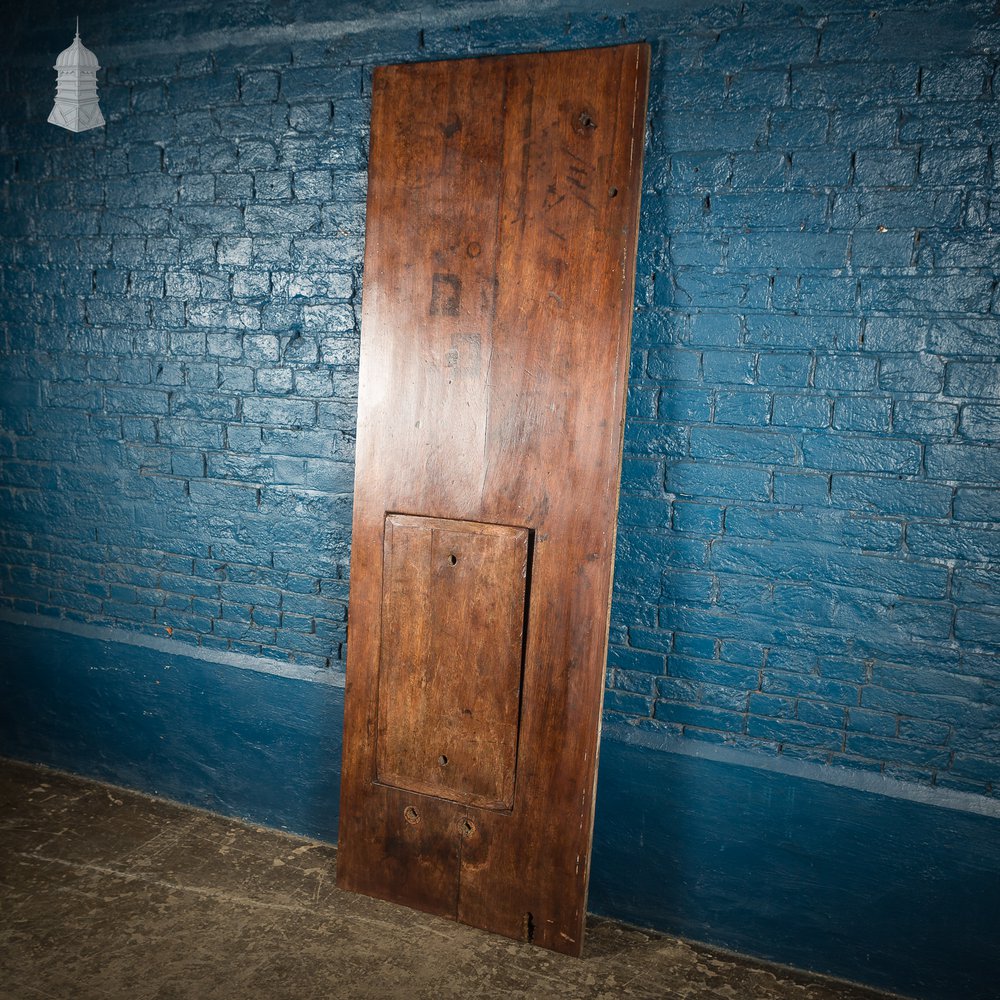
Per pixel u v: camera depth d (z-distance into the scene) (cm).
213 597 309
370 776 268
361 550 266
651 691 255
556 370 238
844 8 218
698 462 242
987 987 229
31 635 337
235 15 280
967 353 216
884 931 237
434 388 253
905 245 219
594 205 231
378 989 231
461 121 244
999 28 206
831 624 235
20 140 314
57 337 320
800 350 230
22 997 221
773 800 244
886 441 225
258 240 286
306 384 286
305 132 275
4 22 310
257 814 309
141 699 322
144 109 295
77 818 307
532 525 243
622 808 260
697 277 237
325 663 296
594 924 263
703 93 232
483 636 250
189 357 301
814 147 224
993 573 220
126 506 318
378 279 258
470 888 257
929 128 214
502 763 251
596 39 241
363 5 264
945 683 226
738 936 252
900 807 231
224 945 245
